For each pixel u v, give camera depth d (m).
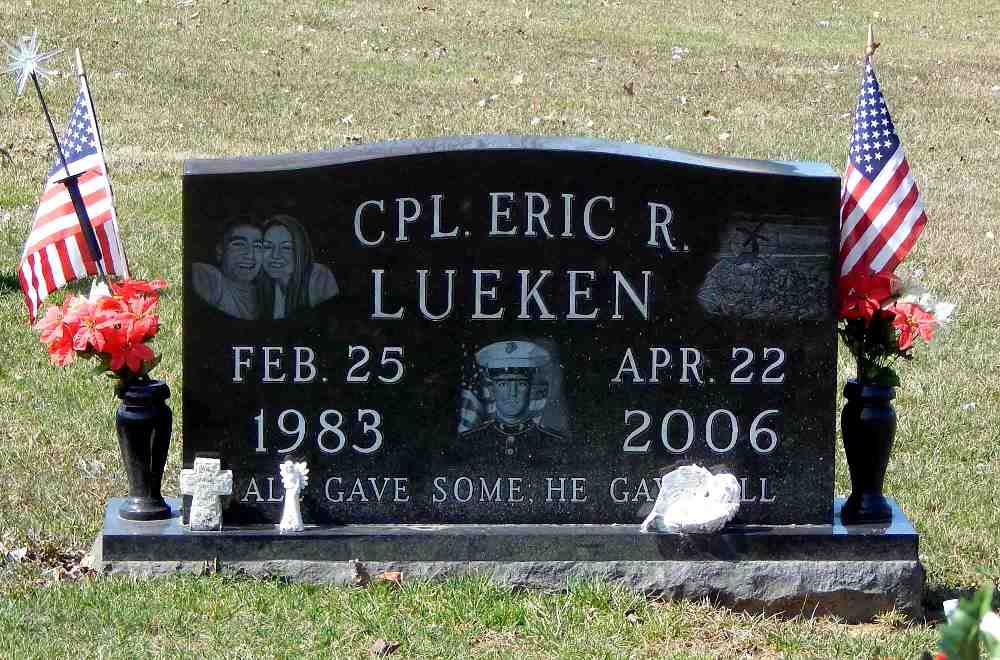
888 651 4.20
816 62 11.83
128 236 6.89
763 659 4.18
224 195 4.32
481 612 4.27
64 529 4.70
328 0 13.12
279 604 4.27
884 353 4.45
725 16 13.62
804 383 4.41
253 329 4.36
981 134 10.02
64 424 5.29
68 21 11.55
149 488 4.43
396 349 4.38
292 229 4.34
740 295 4.38
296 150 8.76
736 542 4.37
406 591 4.34
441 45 11.76
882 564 4.38
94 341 4.30
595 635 4.22
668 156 4.35
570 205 4.34
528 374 4.40
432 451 4.42
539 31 12.47
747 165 4.38
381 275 4.36
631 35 12.52
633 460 4.43
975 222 7.85
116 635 4.15
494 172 4.33
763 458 4.43
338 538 4.37
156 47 11.09
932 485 5.09
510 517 4.44
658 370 4.40
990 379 5.87
